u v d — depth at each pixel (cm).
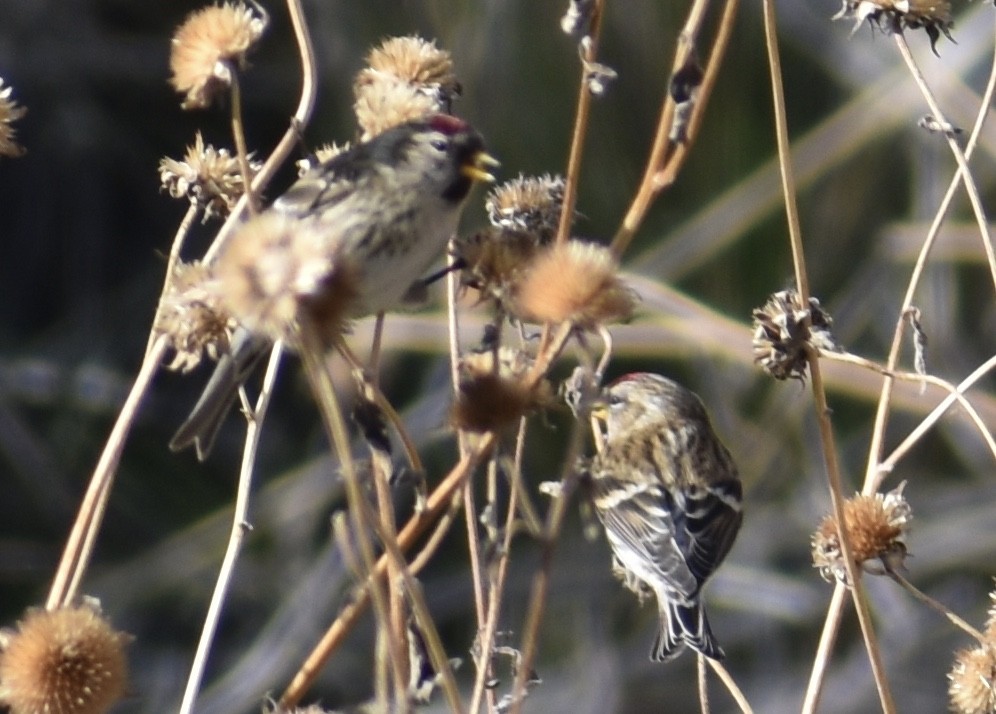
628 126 1198
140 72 1467
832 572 550
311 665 496
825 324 532
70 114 1461
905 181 1321
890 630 1304
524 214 555
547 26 1192
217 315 524
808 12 1259
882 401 573
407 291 577
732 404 1252
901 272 1309
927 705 1272
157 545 1338
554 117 1192
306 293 395
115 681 484
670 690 1299
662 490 718
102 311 1451
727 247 1230
